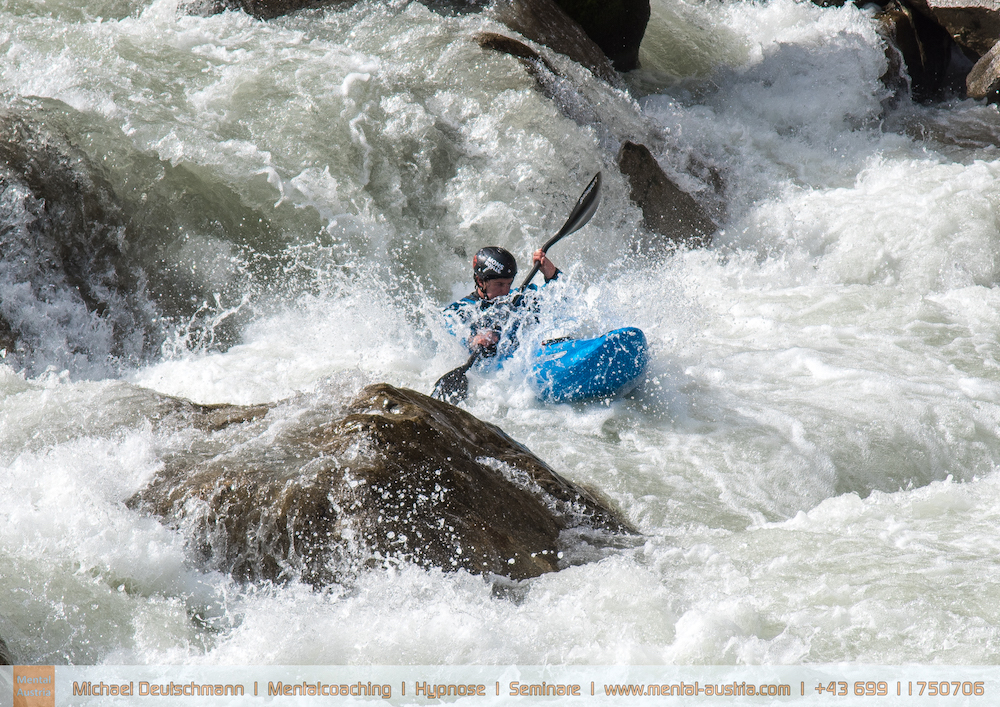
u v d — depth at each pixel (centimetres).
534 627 1027
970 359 2198
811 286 2772
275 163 2638
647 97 3897
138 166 2459
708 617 1035
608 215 2967
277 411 1403
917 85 4738
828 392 2011
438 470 1217
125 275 2375
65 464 1288
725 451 1747
